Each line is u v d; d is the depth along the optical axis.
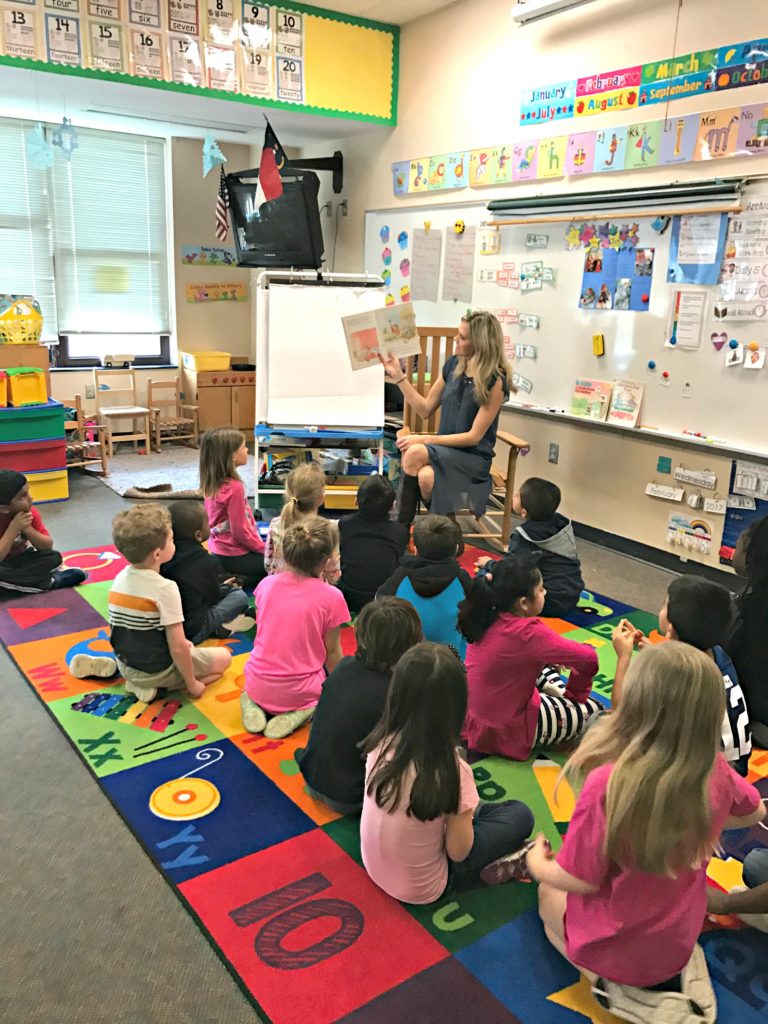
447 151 4.71
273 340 4.06
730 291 3.30
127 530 2.24
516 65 4.18
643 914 1.30
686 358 3.53
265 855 1.76
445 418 3.73
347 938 1.55
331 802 1.86
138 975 1.46
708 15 3.24
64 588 3.27
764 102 3.08
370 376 4.11
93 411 6.01
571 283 4.04
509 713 2.11
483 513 3.76
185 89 4.35
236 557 3.16
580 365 4.07
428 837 1.55
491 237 4.47
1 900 1.63
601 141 3.77
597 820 1.26
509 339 4.47
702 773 1.21
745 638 2.21
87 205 5.84
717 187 3.24
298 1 4.52
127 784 2.00
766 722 2.23
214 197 6.25
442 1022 1.38
